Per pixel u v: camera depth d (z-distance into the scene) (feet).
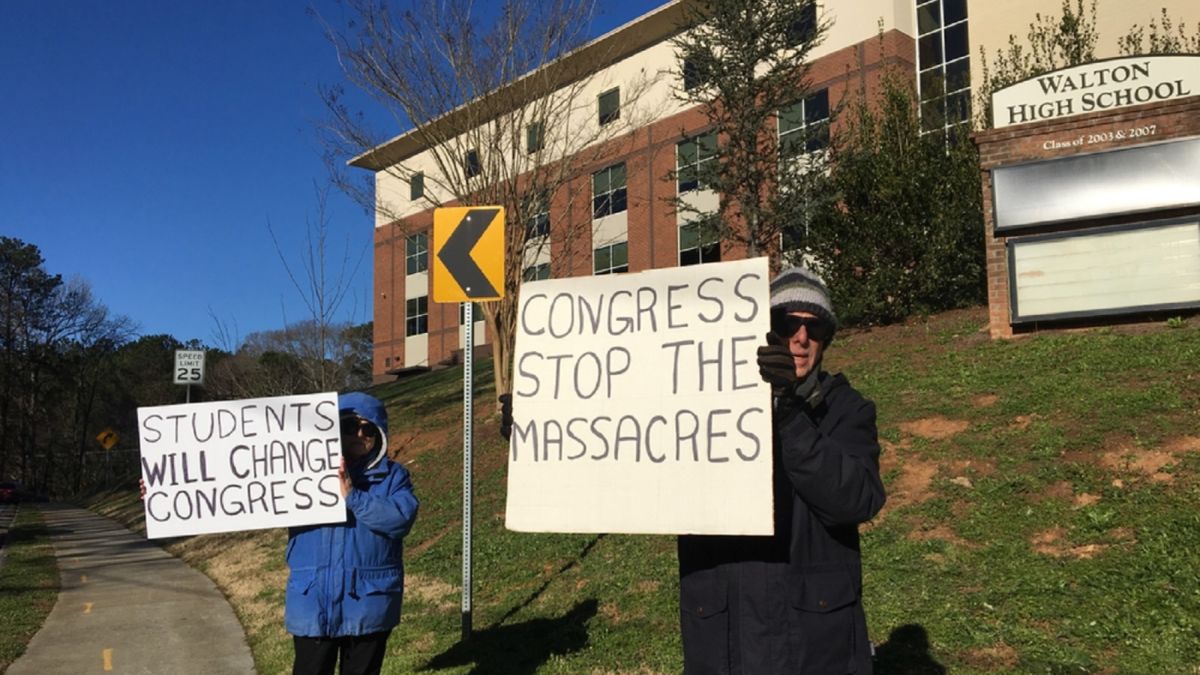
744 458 8.25
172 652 23.08
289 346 91.66
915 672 14.73
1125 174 33.06
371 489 13.33
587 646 18.49
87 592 33.86
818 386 8.07
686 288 8.98
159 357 262.26
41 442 245.45
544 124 46.29
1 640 24.81
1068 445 22.79
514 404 9.41
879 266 45.44
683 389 8.72
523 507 9.09
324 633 12.66
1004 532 19.84
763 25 56.03
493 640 19.74
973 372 31.09
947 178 44.27
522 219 45.37
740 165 57.31
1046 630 15.56
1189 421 22.30
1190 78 34.96
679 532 8.30
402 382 112.88
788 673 7.48
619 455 8.83
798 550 7.73
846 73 85.46
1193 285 31.58
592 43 46.96
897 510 22.29
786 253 53.93
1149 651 14.21
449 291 20.45
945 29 86.38
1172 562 16.56
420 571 27.78
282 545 38.78
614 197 110.32
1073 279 33.50
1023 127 35.24
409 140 48.01
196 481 13.42
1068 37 58.70
